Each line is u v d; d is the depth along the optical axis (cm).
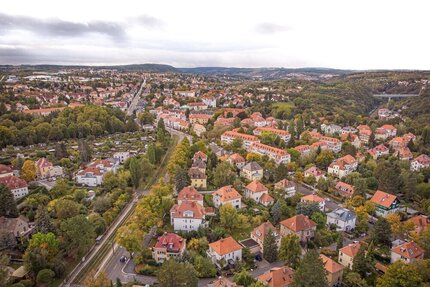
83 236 11588
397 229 13475
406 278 9231
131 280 10781
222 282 9756
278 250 12606
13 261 11106
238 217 14188
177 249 11675
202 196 15525
